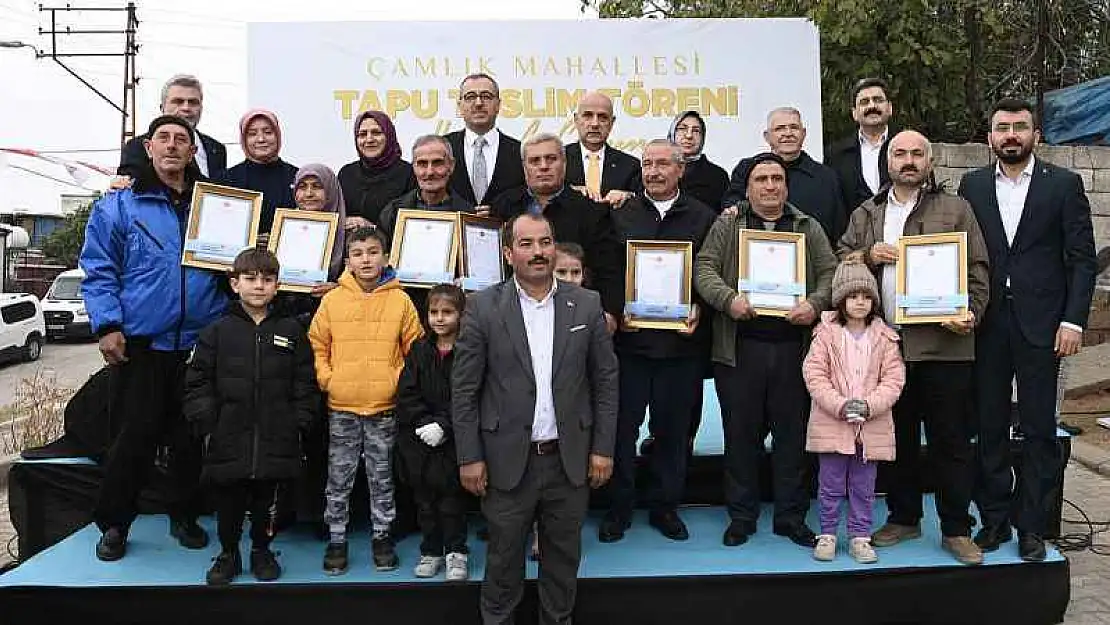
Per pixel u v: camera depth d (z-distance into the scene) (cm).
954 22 848
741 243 409
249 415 360
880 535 415
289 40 682
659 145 422
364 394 375
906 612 383
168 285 391
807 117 703
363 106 686
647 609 370
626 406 416
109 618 360
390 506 384
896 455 417
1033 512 401
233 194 405
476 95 487
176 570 380
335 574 375
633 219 430
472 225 416
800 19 702
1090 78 1016
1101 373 891
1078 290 397
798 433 416
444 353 374
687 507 475
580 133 493
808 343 414
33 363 1608
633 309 407
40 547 454
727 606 373
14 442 755
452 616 364
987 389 408
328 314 382
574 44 697
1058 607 396
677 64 700
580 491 346
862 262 402
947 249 390
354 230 394
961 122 864
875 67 792
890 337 396
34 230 4131
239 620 362
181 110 474
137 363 392
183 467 405
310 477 424
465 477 341
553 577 349
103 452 457
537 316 348
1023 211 403
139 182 396
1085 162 802
